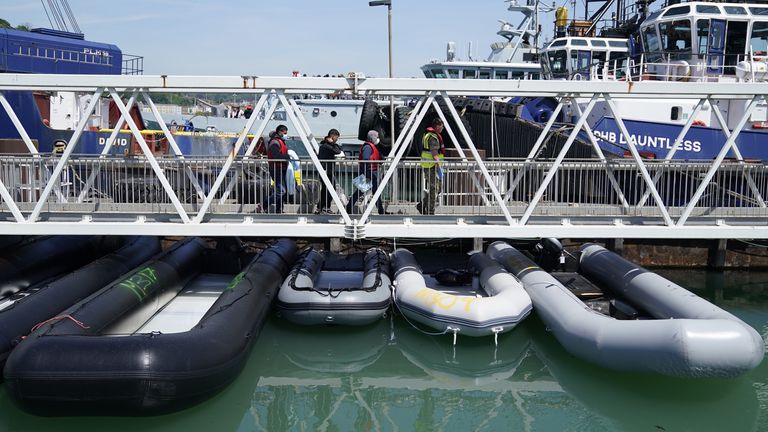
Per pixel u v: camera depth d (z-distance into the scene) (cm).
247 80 874
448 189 998
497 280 1002
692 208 909
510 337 987
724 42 1491
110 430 692
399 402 815
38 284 1021
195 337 699
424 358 955
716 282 1317
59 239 1123
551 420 754
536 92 895
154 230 895
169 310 970
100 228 895
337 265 1242
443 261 1312
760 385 819
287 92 888
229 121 2255
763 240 1395
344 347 991
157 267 995
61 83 867
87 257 1186
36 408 644
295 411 787
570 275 1148
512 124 1465
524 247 1363
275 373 906
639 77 1545
